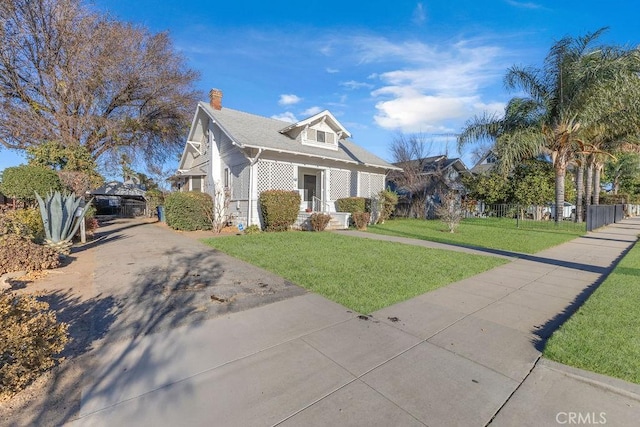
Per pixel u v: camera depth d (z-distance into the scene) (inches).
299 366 107.6
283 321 144.6
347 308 161.0
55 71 690.8
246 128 568.7
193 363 108.9
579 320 141.8
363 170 701.3
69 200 291.1
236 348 119.5
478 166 1112.2
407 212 914.7
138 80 784.3
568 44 577.0
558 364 109.0
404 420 82.8
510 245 382.9
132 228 558.3
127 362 109.1
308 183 669.3
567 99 590.9
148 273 225.9
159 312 153.6
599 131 610.9
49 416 82.7
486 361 112.2
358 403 89.1
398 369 106.4
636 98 519.8
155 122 887.1
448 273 233.3
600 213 640.4
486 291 194.4
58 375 100.8
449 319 149.2
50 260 232.5
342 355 115.0
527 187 789.9
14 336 91.2
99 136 781.3
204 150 702.5
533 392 95.3
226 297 175.9
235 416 83.3
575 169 823.7
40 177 404.5
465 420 83.3
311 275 220.1
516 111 649.0
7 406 86.2
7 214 290.4
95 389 94.0
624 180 1438.2
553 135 614.9
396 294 182.2
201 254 297.3
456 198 637.9
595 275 237.9
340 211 617.6
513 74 630.5
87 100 714.8
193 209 502.6
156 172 1052.5
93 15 685.9
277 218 480.7
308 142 609.6
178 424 80.2
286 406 87.5
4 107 643.5
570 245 395.5
